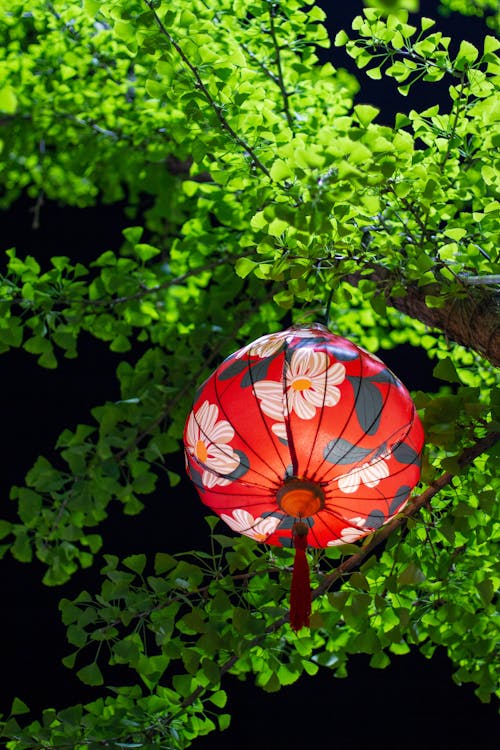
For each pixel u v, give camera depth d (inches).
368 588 89.4
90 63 138.1
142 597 97.1
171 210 156.6
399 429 74.0
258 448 72.8
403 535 109.2
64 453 122.3
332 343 74.3
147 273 127.8
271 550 97.3
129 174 156.6
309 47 115.4
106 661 251.0
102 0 89.7
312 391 71.6
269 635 98.9
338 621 101.8
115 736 97.3
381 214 88.9
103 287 124.8
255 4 108.7
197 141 93.0
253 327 142.3
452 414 87.4
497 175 88.5
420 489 96.9
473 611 100.0
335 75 138.6
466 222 101.0
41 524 122.1
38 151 160.7
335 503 75.9
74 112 141.2
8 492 260.4
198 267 141.6
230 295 138.3
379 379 73.3
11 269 118.5
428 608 102.1
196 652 93.0
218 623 92.9
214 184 125.0
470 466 101.5
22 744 96.6
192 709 100.4
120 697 101.3
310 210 69.1
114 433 128.0
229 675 252.5
